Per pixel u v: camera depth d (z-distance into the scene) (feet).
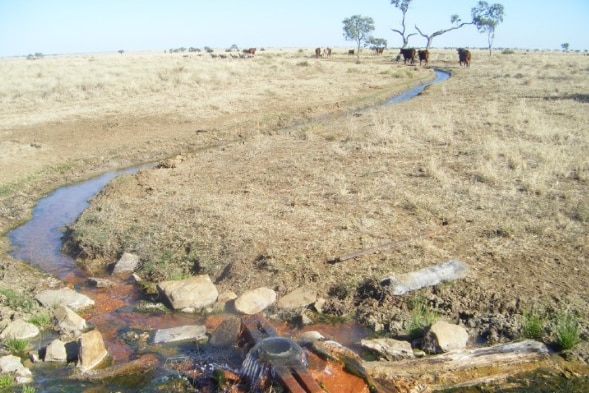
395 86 96.37
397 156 40.91
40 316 21.30
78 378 17.46
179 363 18.04
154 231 28.78
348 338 19.61
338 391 15.25
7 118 64.69
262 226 27.86
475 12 241.76
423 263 23.22
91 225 30.83
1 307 22.07
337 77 108.47
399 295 21.25
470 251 24.21
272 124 62.49
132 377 17.52
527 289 20.97
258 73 112.06
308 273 23.29
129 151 51.37
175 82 92.89
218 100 75.46
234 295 22.71
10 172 44.04
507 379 17.06
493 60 167.12
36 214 36.11
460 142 44.47
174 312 22.15
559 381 16.88
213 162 43.39
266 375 15.28
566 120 51.70
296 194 33.06
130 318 21.81
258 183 36.09
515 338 18.89
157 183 37.93
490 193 31.37
